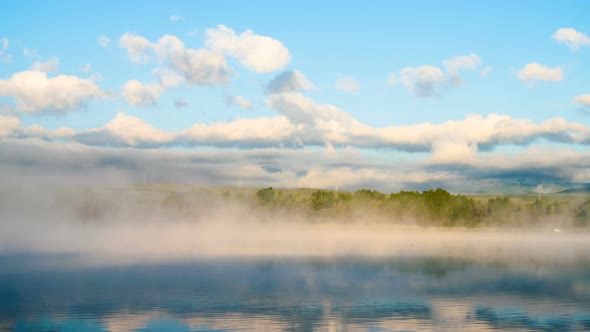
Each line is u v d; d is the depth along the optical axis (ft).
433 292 116.88
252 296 111.24
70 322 89.04
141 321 89.71
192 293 114.62
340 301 106.11
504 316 94.63
